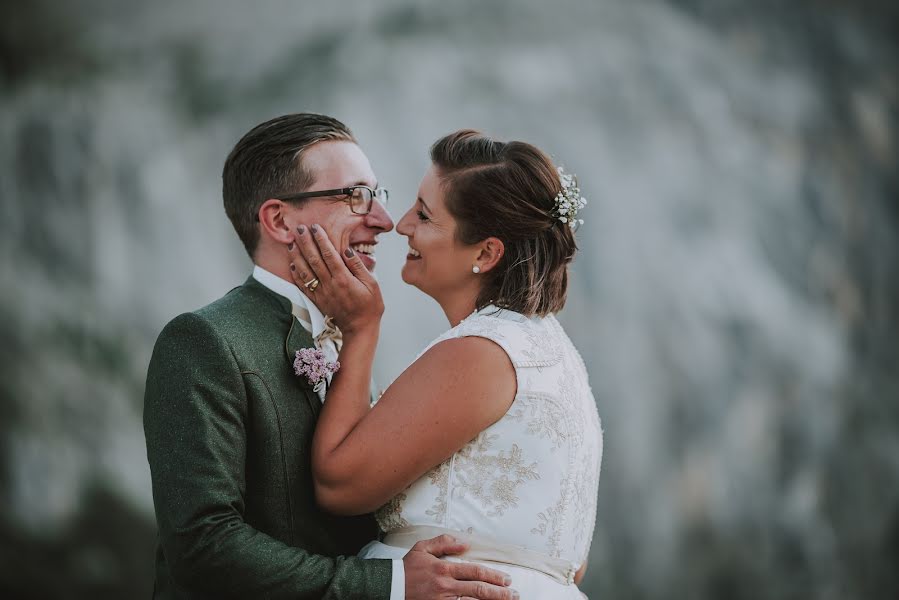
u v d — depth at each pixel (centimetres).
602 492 998
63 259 966
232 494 179
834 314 1102
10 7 968
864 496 1064
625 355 1032
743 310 1070
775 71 1141
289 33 1041
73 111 985
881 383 1107
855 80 1156
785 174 1119
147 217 993
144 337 977
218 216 1012
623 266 1053
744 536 1021
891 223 1141
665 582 995
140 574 938
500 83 1074
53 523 918
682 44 1124
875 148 1148
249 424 189
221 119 1020
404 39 1067
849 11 1173
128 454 954
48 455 927
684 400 1036
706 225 1086
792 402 1066
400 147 1038
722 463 1030
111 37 1004
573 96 1086
